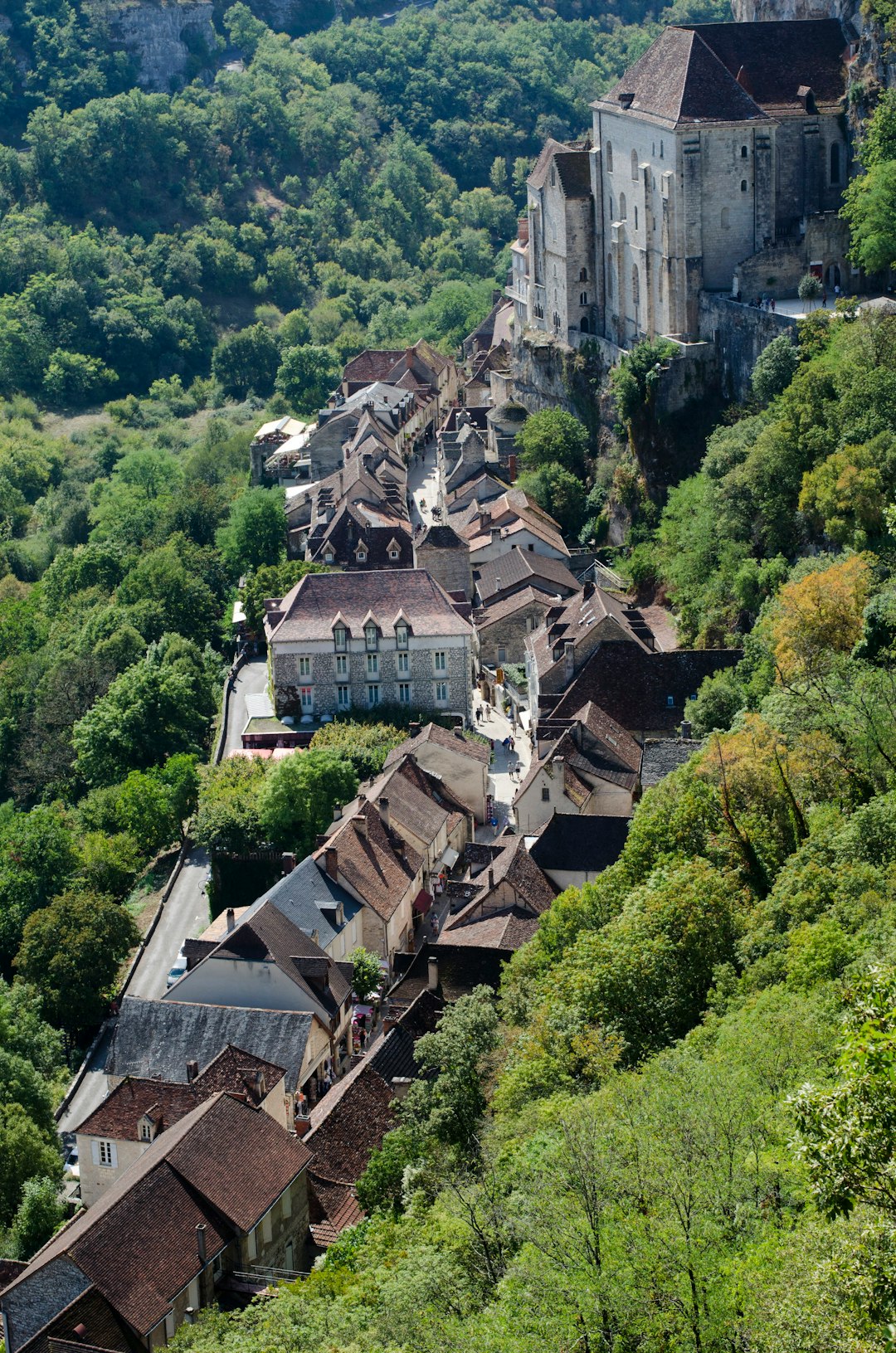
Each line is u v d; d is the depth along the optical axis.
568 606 181.75
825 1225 52.56
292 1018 114.12
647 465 199.88
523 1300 58.81
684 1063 68.56
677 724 156.75
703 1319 55.53
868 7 196.62
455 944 124.56
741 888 98.19
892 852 90.50
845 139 199.50
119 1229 83.12
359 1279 76.75
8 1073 117.69
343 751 164.00
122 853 162.62
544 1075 83.25
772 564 156.88
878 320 163.00
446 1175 83.00
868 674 110.38
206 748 189.62
